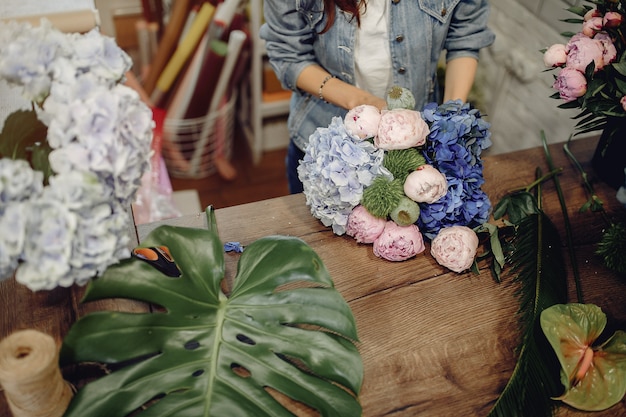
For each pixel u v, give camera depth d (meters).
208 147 2.98
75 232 0.88
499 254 1.19
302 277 1.03
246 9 2.76
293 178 1.94
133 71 3.00
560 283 1.19
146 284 1.00
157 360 0.98
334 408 0.96
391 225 1.21
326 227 1.30
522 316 1.14
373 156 1.17
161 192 2.15
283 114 3.10
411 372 1.06
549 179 1.46
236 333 1.02
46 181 0.96
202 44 2.64
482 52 2.30
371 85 1.65
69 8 1.42
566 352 1.07
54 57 0.91
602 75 1.22
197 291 1.03
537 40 2.00
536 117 2.10
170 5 2.82
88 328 0.96
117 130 0.90
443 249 1.19
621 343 1.07
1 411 0.96
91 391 0.93
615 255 1.25
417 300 1.18
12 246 0.85
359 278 1.21
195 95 2.74
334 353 1.00
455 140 1.13
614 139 1.38
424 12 1.52
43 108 0.96
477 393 1.04
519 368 1.04
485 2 1.60
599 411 1.03
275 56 1.62
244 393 0.96
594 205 1.36
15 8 1.39
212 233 1.07
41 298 1.11
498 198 1.41
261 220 1.31
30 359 0.87
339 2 1.44
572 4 1.80
